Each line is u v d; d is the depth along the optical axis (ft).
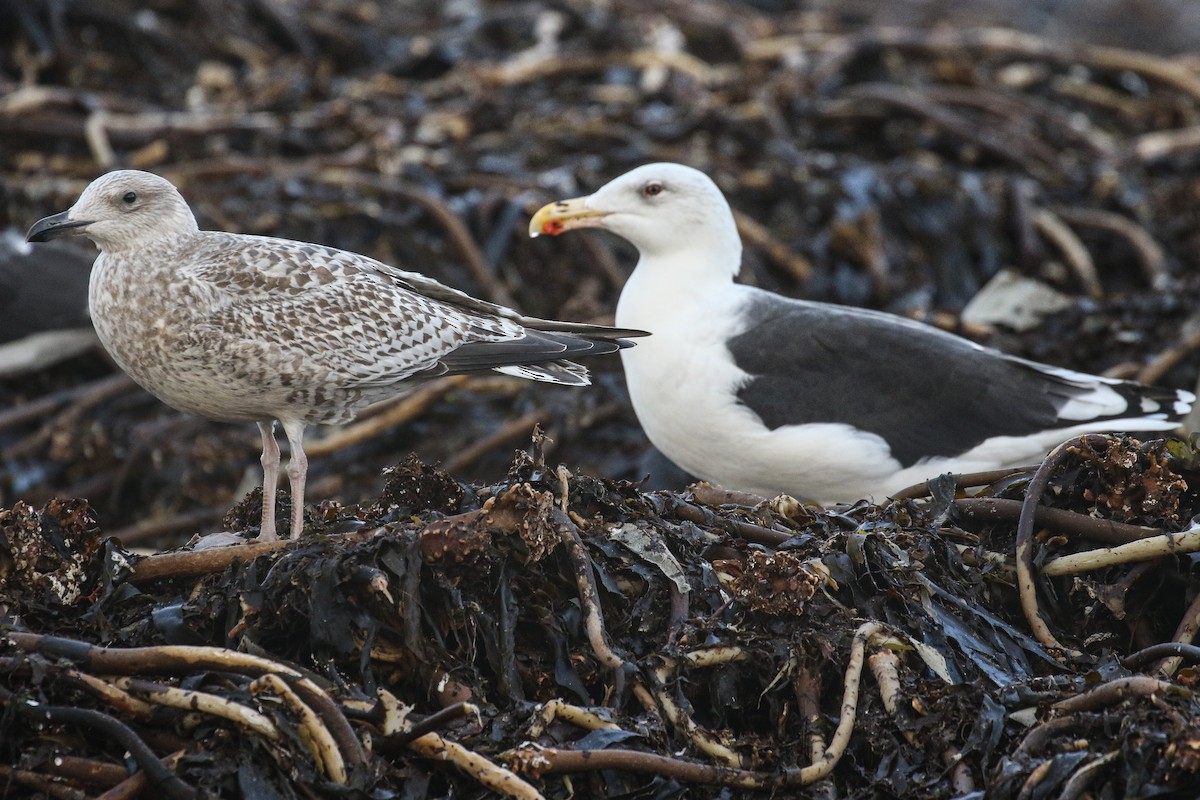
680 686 24.81
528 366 30.96
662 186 38.04
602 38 72.59
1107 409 37.45
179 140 60.54
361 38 74.54
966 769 23.62
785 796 23.68
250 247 29.04
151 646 24.12
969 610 26.99
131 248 28.66
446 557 25.09
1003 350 50.31
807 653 25.27
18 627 24.93
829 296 54.54
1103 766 22.67
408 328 29.30
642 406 38.70
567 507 27.32
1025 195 59.41
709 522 28.35
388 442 48.11
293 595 25.11
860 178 58.18
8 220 56.54
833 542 27.68
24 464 49.26
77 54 67.31
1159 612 28.14
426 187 56.59
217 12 72.28
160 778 22.36
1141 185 63.82
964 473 33.58
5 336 52.29
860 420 37.11
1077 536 28.45
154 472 48.37
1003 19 101.45
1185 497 29.35
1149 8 105.50
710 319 37.86
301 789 22.72
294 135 60.80
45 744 23.41
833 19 86.48
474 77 67.82
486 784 22.75
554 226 38.70
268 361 28.09
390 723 23.29
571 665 25.13
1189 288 51.39
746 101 64.95
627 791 23.32
